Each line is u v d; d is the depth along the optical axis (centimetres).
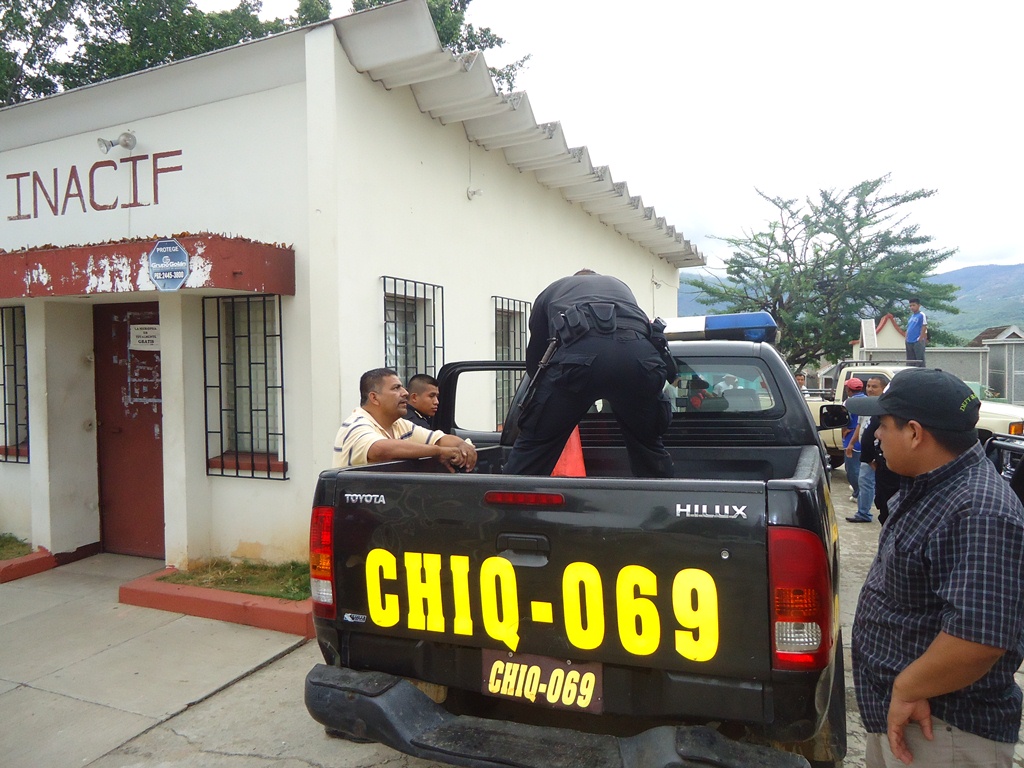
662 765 191
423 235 573
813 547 192
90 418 587
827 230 2359
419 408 450
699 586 198
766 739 199
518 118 616
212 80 507
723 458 370
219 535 518
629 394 289
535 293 791
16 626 447
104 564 570
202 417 511
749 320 474
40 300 549
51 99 550
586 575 209
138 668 388
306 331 485
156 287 442
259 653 405
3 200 612
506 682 221
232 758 306
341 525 241
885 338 2017
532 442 298
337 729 230
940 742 174
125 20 974
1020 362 1922
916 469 182
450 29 1099
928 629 176
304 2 1095
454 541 224
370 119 504
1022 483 284
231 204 512
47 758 306
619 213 963
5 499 605
